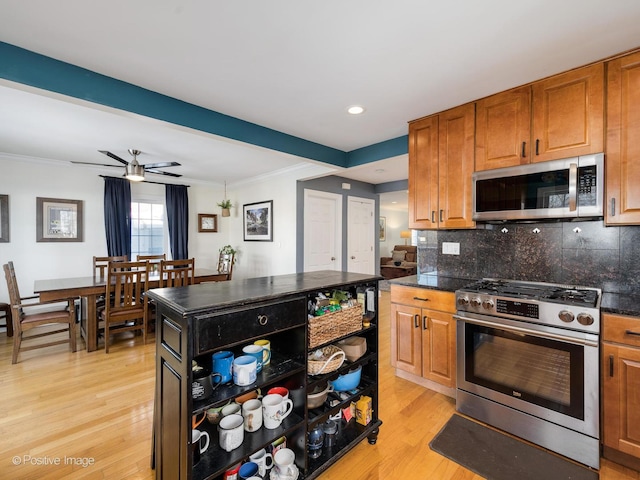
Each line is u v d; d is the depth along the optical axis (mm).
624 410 1586
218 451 1289
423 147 2705
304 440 1471
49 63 1817
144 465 1653
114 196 4883
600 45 1690
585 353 1646
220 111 2609
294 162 4398
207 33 1593
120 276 3416
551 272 2250
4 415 2107
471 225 2375
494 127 2266
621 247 1979
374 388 1909
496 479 1585
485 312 2025
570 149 1934
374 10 1414
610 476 1592
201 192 6078
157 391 1404
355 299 1914
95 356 3174
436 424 2047
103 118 2748
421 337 2467
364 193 5844
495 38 1625
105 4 1377
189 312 1118
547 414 1784
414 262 8625
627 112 1749
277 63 1877
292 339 1543
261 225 5480
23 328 3035
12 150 3797
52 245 4445
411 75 2012
